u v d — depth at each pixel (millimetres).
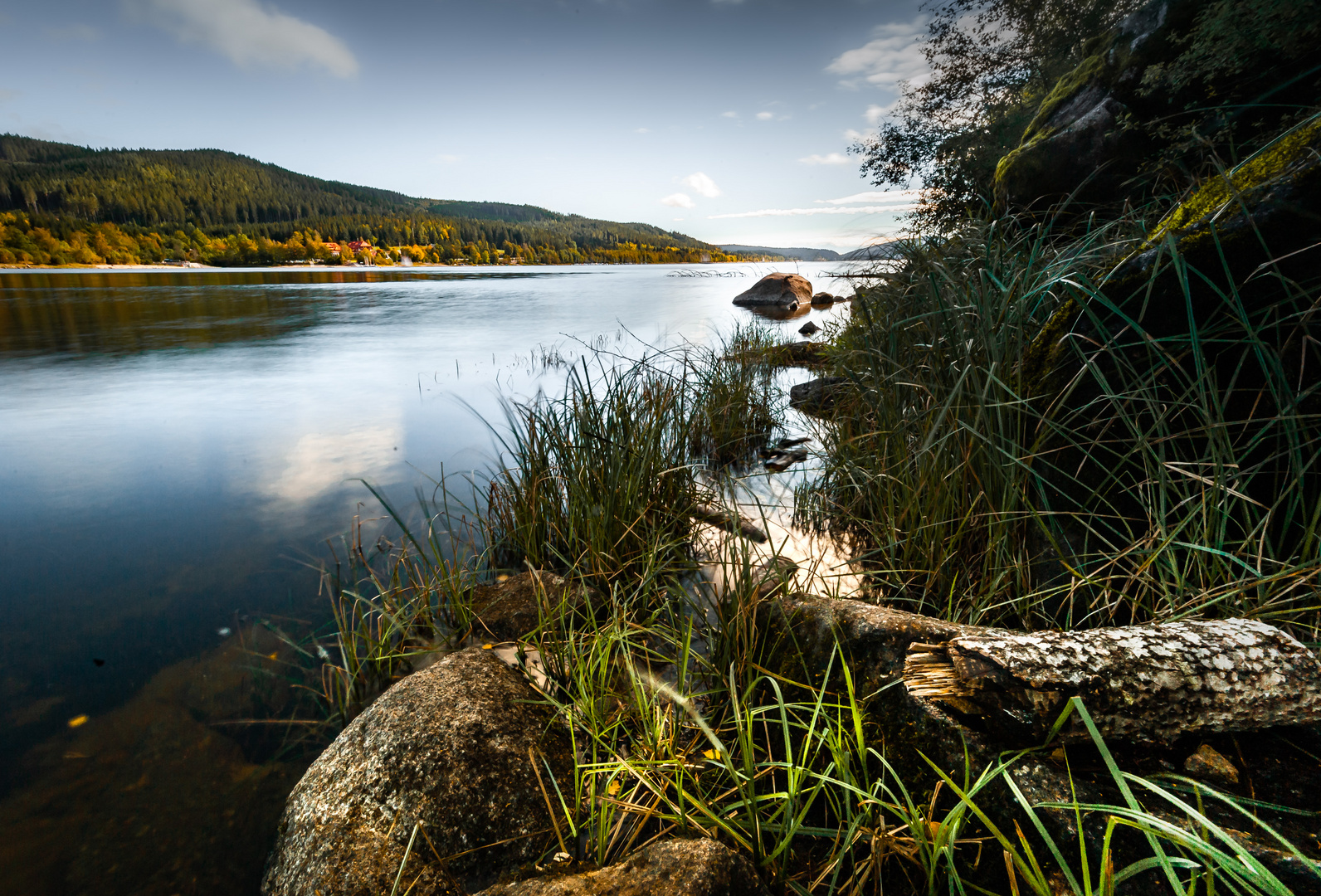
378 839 1606
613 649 2352
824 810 1654
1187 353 2195
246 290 28797
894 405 3404
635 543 3080
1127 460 2344
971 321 3008
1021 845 1323
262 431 5906
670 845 1394
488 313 18109
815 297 19953
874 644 1902
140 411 6637
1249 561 2115
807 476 4418
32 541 3623
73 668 2486
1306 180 2041
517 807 1675
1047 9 7008
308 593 3066
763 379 6754
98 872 1646
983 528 2684
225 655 2580
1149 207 3664
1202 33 3711
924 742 1585
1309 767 1403
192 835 1766
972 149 7641
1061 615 2350
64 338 12281
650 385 4609
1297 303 2078
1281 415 1948
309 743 2117
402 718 1860
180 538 3648
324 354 10492
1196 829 1249
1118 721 1404
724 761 1573
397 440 5609
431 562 3352
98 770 1986
